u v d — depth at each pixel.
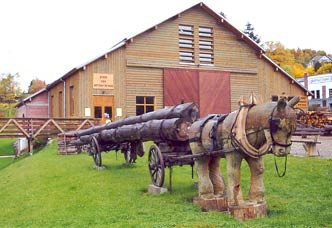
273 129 7.23
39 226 8.74
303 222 7.61
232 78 30.70
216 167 9.63
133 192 11.12
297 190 10.41
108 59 27.09
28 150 25.22
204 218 8.11
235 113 8.01
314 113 27.41
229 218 8.02
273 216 8.16
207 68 29.89
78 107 26.42
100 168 15.08
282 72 32.00
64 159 18.12
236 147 7.80
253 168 8.22
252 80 31.30
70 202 10.61
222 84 30.27
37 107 34.41
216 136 8.51
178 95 28.83
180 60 29.22
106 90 26.95
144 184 12.08
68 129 24.84
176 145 11.02
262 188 8.24
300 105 32.38
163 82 28.50
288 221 7.67
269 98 31.62
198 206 9.25
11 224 9.30
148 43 28.22
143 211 9.13
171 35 28.97
